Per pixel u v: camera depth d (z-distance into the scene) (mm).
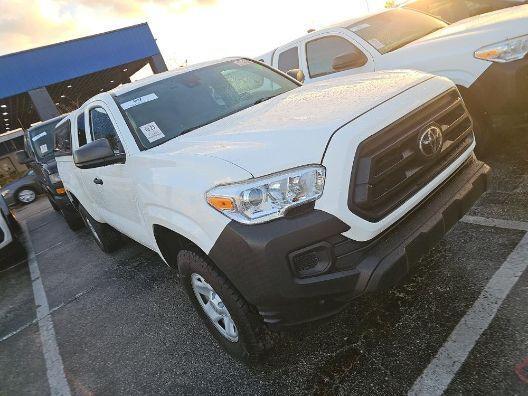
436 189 2326
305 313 2053
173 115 3174
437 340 2287
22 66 18969
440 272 2840
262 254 1944
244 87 3578
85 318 3951
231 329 2498
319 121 2170
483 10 5680
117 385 2814
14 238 6695
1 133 38219
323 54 5500
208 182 2129
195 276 2578
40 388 3061
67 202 7023
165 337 3191
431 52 4273
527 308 2275
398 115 2162
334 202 1937
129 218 3457
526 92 3705
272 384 2385
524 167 3869
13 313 4695
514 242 2875
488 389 1908
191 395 2506
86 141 4023
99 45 20547
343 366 2342
